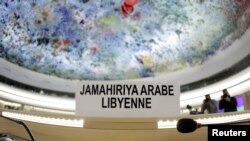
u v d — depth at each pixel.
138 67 11.79
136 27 11.32
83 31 11.52
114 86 2.59
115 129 2.87
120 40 11.62
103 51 11.83
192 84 10.97
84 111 2.58
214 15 10.00
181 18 10.64
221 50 10.21
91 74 12.00
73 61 11.86
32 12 10.90
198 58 10.84
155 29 11.16
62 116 3.00
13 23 10.73
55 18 11.16
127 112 2.55
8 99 10.90
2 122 2.86
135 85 2.59
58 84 11.84
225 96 5.71
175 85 2.57
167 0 10.53
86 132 2.90
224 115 3.21
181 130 1.67
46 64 11.63
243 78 9.51
